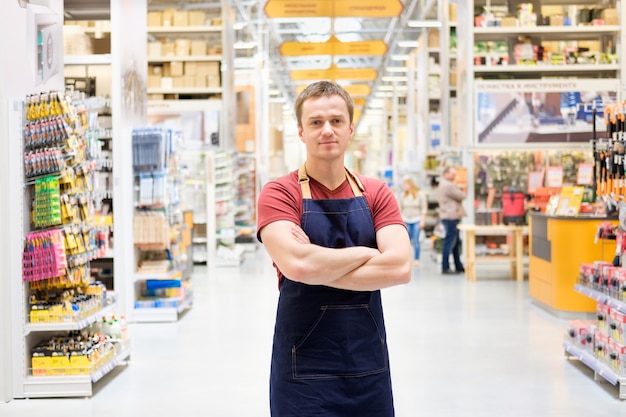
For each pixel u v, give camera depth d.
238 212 18.38
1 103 5.46
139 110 9.55
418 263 14.31
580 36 13.58
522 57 13.07
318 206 2.47
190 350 7.13
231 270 14.12
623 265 6.17
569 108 12.68
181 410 5.18
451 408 5.17
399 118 29.33
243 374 6.19
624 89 6.97
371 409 2.45
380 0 17.83
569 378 5.96
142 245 8.66
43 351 5.57
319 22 27.44
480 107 12.71
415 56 21.22
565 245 8.57
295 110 2.55
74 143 5.62
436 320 8.55
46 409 5.25
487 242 12.98
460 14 13.49
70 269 5.64
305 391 2.41
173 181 9.02
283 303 2.47
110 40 9.20
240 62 19.56
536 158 12.78
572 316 8.57
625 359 5.38
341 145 2.47
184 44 15.63
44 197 5.46
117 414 5.10
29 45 6.04
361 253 2.34
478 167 12.90
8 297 5.51
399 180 22.64
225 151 15.27
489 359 6.62
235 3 20.22
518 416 4.98
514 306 9.47
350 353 2.42
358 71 29.70
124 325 6.75
